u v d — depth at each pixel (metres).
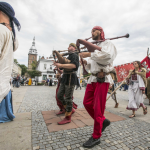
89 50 1.66
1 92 1.49
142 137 1.97
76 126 2.31
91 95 1.87
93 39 1.90
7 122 2.38
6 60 1.54
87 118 2.81
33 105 4.05
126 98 6.79
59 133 2.00
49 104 4.31
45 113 3.11
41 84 21.78
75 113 3.22
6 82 1.57
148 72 4.01
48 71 36.75
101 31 1.80
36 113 3.11
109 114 3.27
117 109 3.94
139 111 3.75
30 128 2.14
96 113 1.66
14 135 1.86
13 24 1.73
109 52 1.53
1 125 2.22
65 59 2.25
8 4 1.59
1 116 2.35
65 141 1.75
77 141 1.76
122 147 1.66
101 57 1.53
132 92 3.25
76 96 6.86
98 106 1.66
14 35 1.74
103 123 1.79
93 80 1.78
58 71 3.03
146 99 6.60
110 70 1.74
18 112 3.16
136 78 3.23
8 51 1.49
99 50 1.59
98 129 1.65
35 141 1.72
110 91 4.04
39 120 2.58
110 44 1.63
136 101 3.20
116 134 2.05
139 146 1.70
